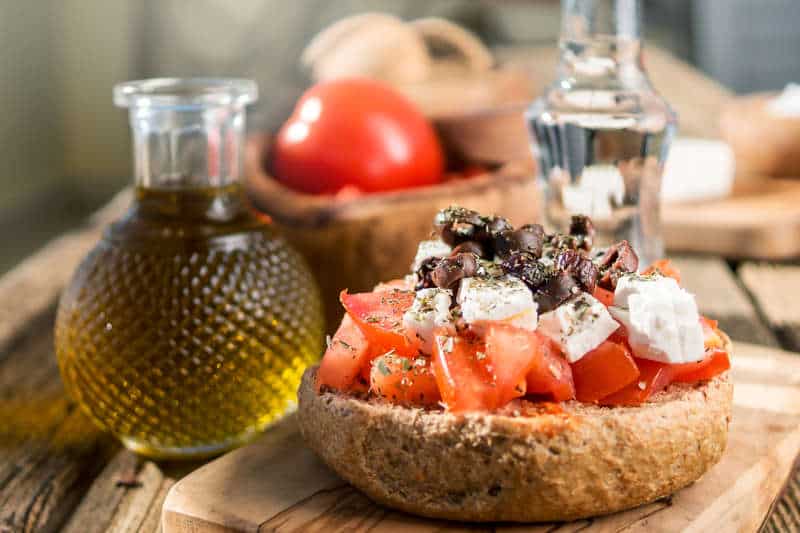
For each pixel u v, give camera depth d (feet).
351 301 1.63
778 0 5.06
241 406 1.77
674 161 2.69
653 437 1.56
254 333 1.77
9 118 5.32
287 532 1.56
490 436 1.53
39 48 5.45
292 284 1.82
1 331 2.18
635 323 1.57
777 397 1.84
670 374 1.60
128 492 1.74
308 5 5.09
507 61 4.14
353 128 2.16
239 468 1.67
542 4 4.90
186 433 1.77
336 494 1.62
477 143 2.30
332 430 1.60
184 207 1.79
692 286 2.39
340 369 1.62
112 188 5.76
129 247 1.77
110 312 1.75
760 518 1.68
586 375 1.57
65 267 2.47
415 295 1.64
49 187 5.65
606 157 1.93
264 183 2.13
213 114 1.79
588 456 1.54
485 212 2.08
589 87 1.94
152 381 1.75
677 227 2.59
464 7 4.99
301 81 2.81
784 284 2.42
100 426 1.80
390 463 1.57
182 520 1.60
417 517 1.59
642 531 1.56
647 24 5.20
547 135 1.95
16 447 1.84
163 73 5.31
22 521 1.69
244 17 5.15
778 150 2.94
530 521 1.56
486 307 1.55
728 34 5.15
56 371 2.04
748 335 2.15
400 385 1.58
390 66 2.49
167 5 5.23
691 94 3.84
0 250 5.02
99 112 5.62
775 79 5.16
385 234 2.04
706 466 1.61
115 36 5.47
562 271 1.59
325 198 2.08
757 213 2.61
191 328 1.74
